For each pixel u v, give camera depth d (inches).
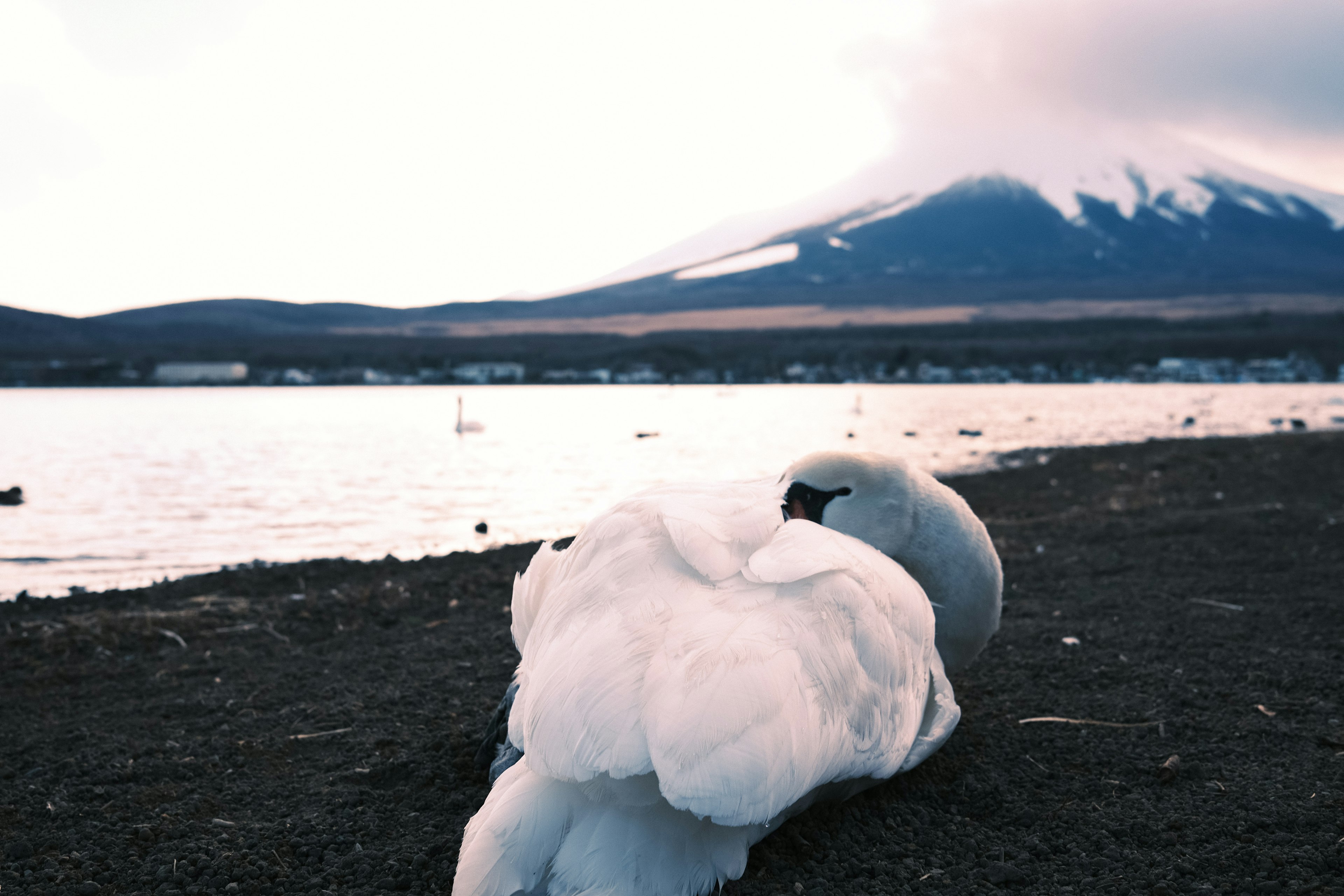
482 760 147.3
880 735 103.0
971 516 144.6
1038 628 236.1
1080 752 154.2
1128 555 335.6
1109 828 126.5
